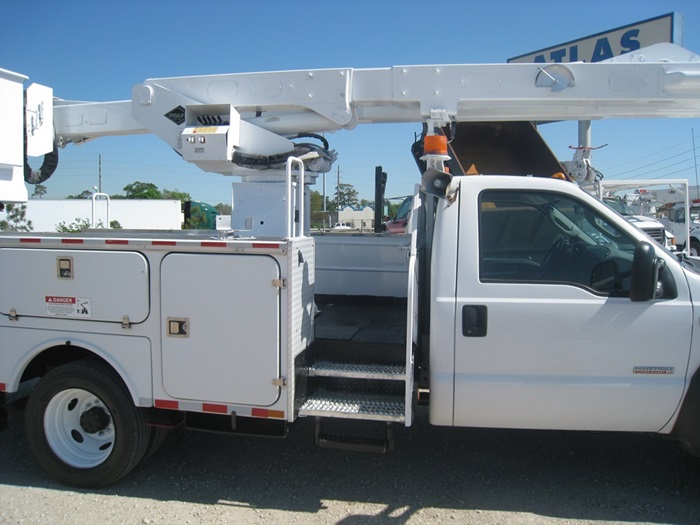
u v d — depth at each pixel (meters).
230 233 4.37
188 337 3.59
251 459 4.34
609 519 3.47
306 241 3.70
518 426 3.57
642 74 4.16
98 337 3.75
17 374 3.94
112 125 5.00
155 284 3.62
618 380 3.42
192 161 4.47
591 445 4.53
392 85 4.37
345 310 5.03
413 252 3.47
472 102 4.34
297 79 4.45
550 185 3.57
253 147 4.54
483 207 3.60
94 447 4.01
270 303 3.45
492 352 3.47
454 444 4.58
